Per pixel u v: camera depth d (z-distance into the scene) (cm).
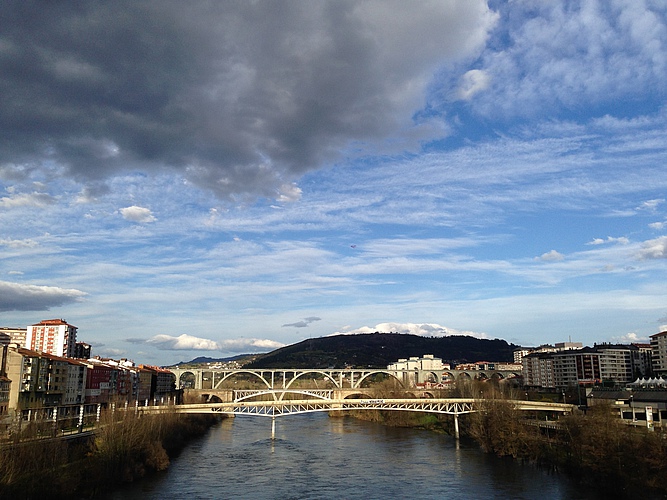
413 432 18762
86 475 8775
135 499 8581
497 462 12156
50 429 9156
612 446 9256
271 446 15025
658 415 13438
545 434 13512
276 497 9006
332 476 10706
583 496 8850
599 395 16512
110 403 12544
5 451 7319
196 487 9588
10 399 12588
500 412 13938
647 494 8325
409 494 9219
